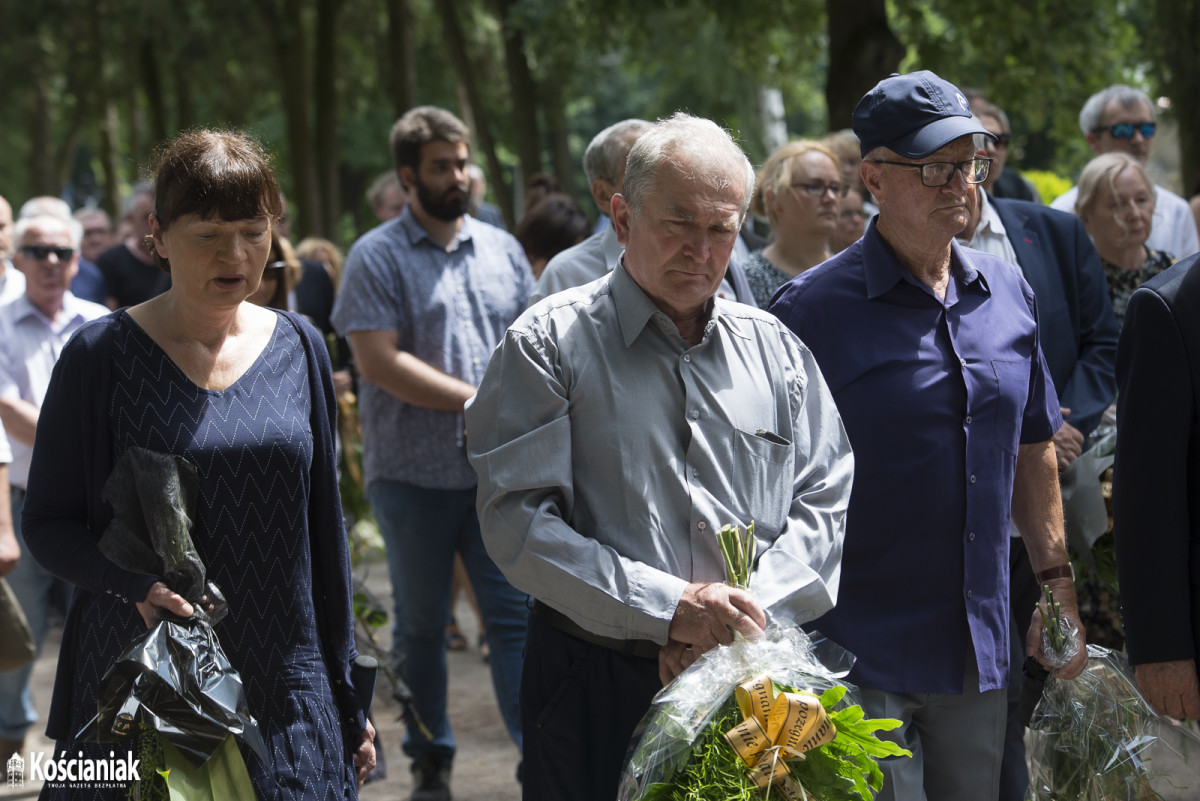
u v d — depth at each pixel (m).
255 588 2.52
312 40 19.78
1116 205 4.53
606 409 2.56
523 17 12.93
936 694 2.96
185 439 2.48
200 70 16.97
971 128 2.85
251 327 2.65
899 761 2.89
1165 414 2.77
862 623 2.95
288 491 2.56
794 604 2.52
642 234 2.50
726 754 2.34
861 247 3.05
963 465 2.95
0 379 4.95
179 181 2.42
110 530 2.46
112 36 18.84
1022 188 6.18
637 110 32.66
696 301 2.52
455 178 4.64
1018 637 3.30
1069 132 13.09
